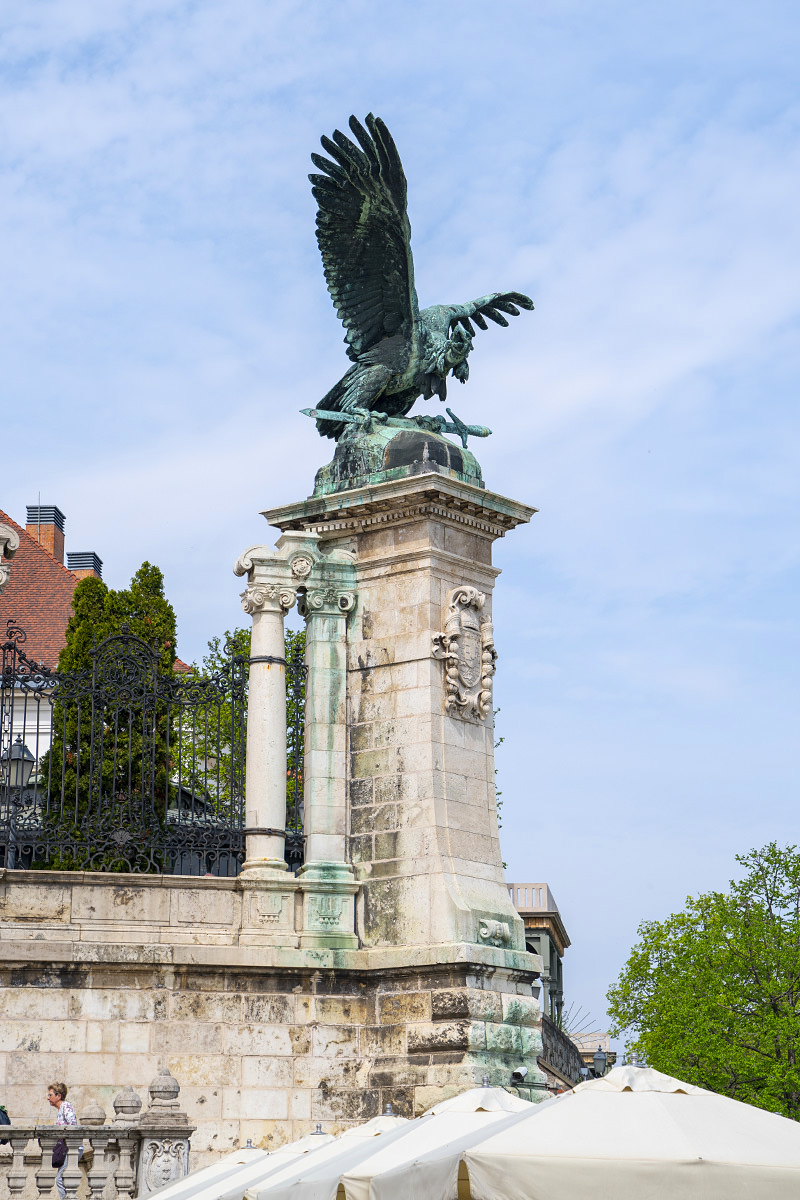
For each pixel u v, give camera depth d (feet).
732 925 138.10
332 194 75.97
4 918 67.00
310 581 74.33
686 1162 31.83
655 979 140.87
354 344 77.71
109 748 82.48
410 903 69.97
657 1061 132.98
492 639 74.38
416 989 68.59
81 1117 56.03
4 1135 54.75
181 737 76.18
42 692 69.77
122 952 66.95
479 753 73.41
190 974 67.92
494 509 74.74
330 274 77.46
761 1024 131.44
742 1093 129.90
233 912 69.92
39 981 66.28
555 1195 31.99
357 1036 69.82
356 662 74.38
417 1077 67.36
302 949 69.62
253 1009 68.54
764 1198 31.58
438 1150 35.70
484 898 70.69
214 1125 66.74
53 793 82.07
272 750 71.56
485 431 79.56
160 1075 56.34
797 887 139.23
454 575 74.13
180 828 70.54
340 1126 68.39
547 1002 188.14
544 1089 69.82
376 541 74.69
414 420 78.64
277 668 72.43
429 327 78.33
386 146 73.77
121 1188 54.60
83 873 68.08
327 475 76.74
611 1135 33.09
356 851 72.49
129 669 71.00
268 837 70.85
